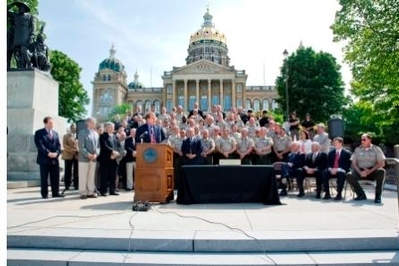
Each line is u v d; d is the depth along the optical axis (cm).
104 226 486
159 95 9356
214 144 1017
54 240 433
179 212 613
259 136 1058
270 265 375
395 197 877
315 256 400
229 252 419
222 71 8138
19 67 1253
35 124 1170
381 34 1928
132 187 1038
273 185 734
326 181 839
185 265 377
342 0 2100
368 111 3350
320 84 4053
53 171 838
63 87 3825
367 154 816
